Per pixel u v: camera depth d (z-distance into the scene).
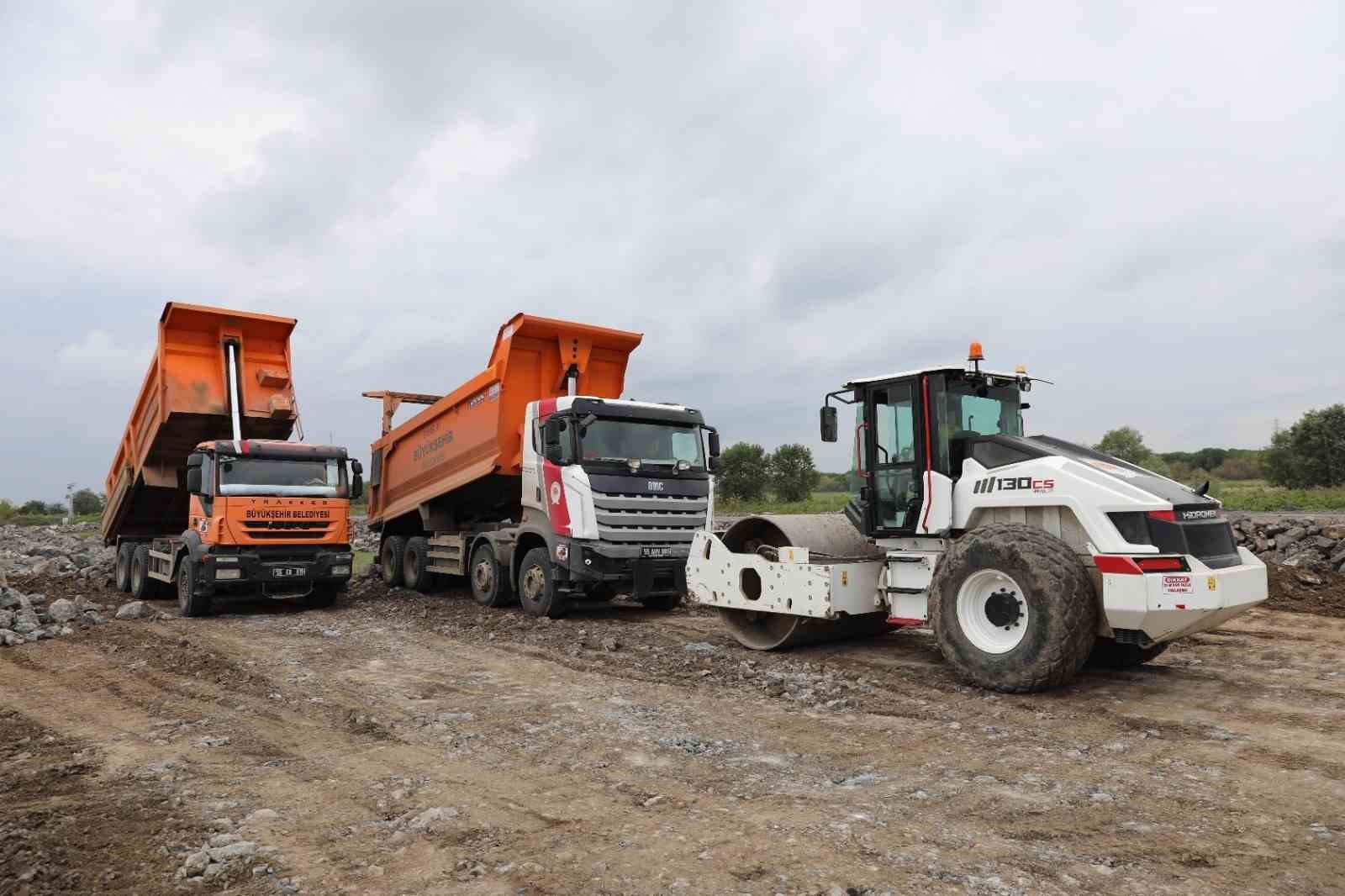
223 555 12.03
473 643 9.73
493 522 14.22
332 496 12.95
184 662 8.44
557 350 12.56
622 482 11.19
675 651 8.89
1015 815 4.20
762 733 5.85
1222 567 6.57
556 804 4.46
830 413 8.69
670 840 3.93
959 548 7.15
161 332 13.21
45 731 6.14
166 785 4.84
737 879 3.49
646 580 11.23
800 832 4.00
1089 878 3.48
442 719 6.30
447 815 4.27
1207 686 6.96
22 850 3.87
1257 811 4.24
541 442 11.66
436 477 14.12
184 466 14.48
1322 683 7.04
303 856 3.79
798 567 8.26
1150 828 4.02
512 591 12.53
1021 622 6.78
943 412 7.70
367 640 9.92
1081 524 6.74
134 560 15.16
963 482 7.56
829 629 8.93
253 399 13.78
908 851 3.76
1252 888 3.38
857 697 6.76
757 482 47.62
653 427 11.86
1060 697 6.66
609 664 8.38
